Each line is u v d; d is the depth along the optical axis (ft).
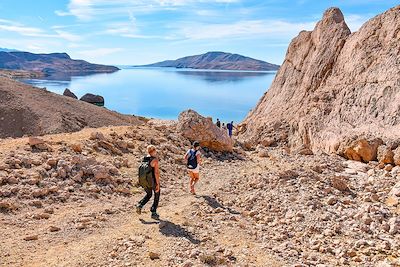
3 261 28.45
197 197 48.80
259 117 136.46
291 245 35.40
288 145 107.24
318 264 31.86
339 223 41.11
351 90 93.66
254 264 30.76
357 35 106.32
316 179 56.95
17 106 210.38
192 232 35.96
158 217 39.27
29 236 32.78
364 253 34.04
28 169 46.85
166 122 169.78
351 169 67.00
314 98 105.70
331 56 114.32
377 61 91.45
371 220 41.34
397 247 35.06
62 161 49.32
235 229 38.37
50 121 204.54
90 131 74.02
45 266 28.04
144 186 39.50
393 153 66.95
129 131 76.18
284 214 44.11
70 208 41.22
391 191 51.26
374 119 80.79
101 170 50.19
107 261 28.99
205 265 29.12
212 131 81.30
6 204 38.27
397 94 79.15
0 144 55.98
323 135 88.63
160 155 66.59
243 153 84.53
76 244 32.42
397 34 91.30
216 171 66.18
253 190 53.01
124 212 41.42
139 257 29.76
